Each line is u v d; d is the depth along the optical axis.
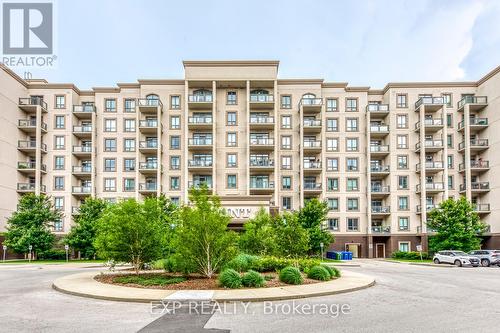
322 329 9.26
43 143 52.28
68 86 53.06
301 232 22.50
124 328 9.38
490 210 50.81
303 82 54.44
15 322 10.08
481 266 35.44
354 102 54.75
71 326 9.59
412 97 53.81
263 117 51.91
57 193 51.59
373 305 12.66
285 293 14.22
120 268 26.86
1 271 27.58
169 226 24.69
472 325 9.77
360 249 52.56
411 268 32.06
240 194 51.75
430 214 44.22
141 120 52.22
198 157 52.91
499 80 49.81
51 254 44.66
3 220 47.03
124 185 53.06
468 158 51.03
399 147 53.03
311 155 54.25
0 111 46.91
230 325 9.69
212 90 53.16
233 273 15.87
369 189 52.28
